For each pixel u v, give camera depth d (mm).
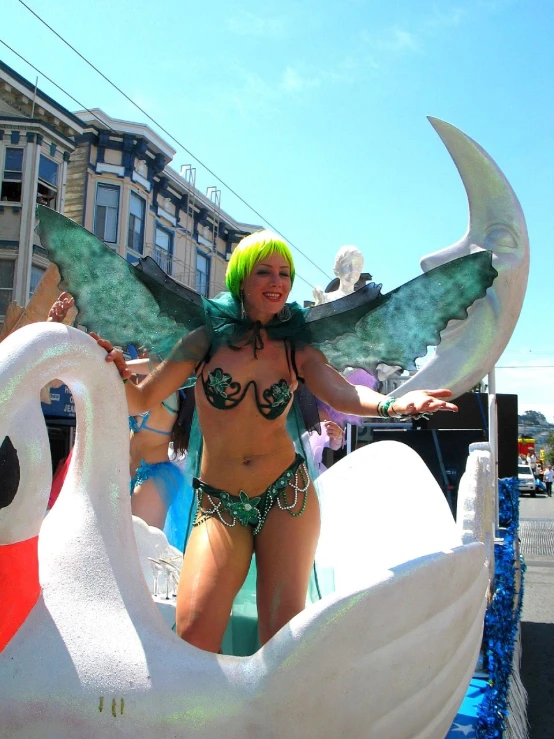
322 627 1730
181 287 2684
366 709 1811
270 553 2439
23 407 1901
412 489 3180
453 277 2492
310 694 1742
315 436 3711
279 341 2561
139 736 1735
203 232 28062
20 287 20047
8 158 20250
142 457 3904
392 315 2561
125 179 23031
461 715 3273
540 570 11461
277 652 1760
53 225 2566
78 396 2070
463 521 4164
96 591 1900
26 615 1844
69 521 2010
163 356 2658
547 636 7152
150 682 1766
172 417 3848
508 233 4453
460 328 4469
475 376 4480
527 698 5027
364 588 1758
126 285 2635
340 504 3264
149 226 24266
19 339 1922
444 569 1909
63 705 1750
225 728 1741
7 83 19938
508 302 4410
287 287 2531
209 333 2543
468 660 2189
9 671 1780
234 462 2480
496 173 4469
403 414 2125
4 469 1816
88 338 2076
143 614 1908
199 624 2287
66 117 21266
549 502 34656
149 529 3143
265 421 2471
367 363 2643
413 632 1863
